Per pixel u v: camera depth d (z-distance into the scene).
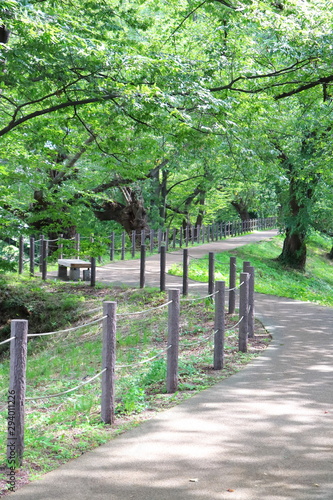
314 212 28.80
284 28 13.53
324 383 7.55
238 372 8.16
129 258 26.58
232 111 15.67
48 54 11.38
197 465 4.86
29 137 15.91
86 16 15.04
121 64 12.38
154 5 20.00
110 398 5.98
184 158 24.30
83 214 23.00
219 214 58.91
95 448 5.27
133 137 17.33
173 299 7.17
